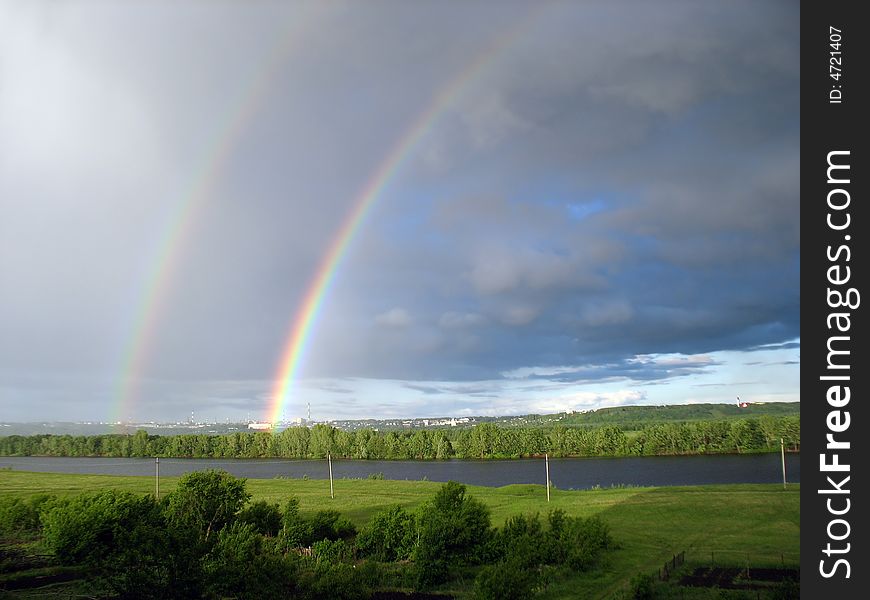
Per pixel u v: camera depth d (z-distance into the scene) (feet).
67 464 569.64
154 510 126.00
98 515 122.11
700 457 477.36
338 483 300.40
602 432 528.63
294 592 92.22
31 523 158.20
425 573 108.37
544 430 591.78
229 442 637.71
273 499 235.40
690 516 175.11
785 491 214.48
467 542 117.08
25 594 100.89
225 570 85.76
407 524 128.26
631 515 179.32
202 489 137.69
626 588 104.83
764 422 498.28
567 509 195.21
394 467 490.49
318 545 124.47
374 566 111.55
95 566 90.12
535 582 99.35
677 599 97.25
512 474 409.08
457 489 128.57
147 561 82.33
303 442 604.90
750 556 125.90
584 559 118.21
